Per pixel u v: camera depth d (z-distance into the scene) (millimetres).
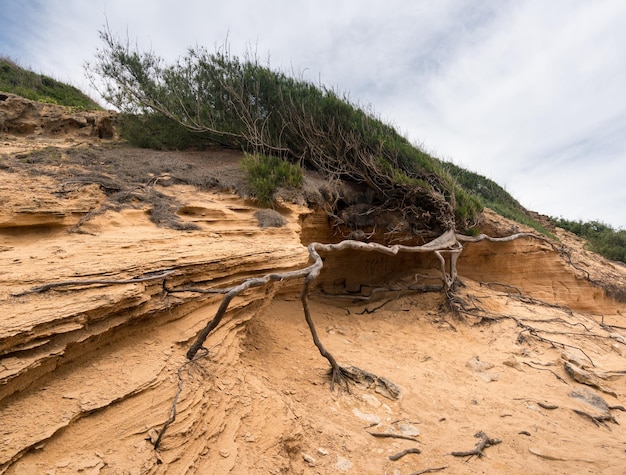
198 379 4145
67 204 6039
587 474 4668
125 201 7059
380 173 10852
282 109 11406
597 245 22984
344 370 6379
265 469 3705
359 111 12062
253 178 9086
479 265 13695
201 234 6625
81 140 11672
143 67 11672
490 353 8406
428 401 6102
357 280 12773
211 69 11820
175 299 4680
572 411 6309
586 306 13727
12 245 5219
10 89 14125
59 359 3283
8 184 6234
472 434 5293
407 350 8148
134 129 11516
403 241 12727
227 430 3932
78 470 2721
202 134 11727
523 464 4762
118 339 4016
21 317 3092
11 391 2859
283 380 5824
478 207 12906
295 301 10227
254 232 7500
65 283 3682
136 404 3416
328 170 11016
